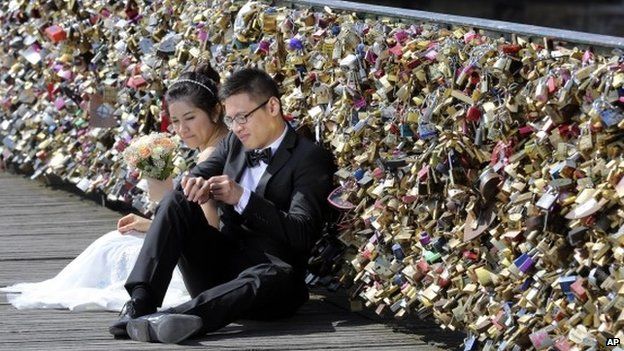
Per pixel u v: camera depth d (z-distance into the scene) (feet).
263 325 24.13
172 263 23.21
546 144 19.10
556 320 19.02
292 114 25.82
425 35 22.39
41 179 40.45
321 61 24.88
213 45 28.58
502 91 20.21
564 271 19.07
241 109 24.04
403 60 22.25
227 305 23.00
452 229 21.77
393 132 22.82
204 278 24.14
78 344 22.59
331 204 23.98
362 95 23.80
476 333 20.93
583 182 18.25
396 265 23.17
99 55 33.83
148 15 31.63
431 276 22.16
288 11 26.14
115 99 33.22
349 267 24.62
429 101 21.68
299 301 24.61
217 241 24.14
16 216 35.09
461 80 20.74
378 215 23.26
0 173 42.04
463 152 20.88
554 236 19.03
